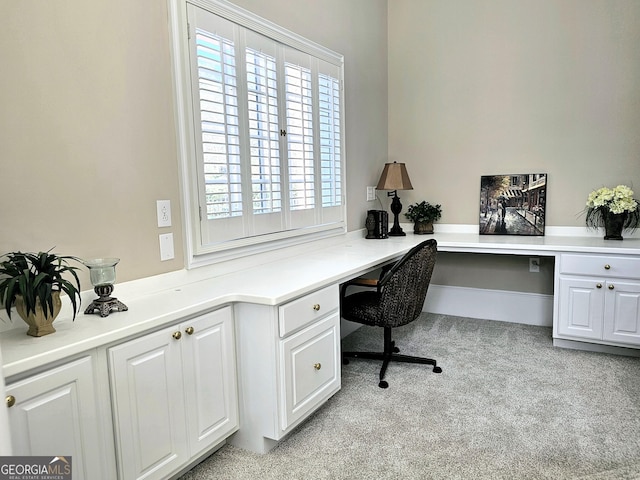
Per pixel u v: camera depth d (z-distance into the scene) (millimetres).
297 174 2939
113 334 1479
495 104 3852
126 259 1909
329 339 2385
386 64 4230
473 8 3863
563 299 3205
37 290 1394
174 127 2100
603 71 3439
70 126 1678
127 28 1871
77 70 1693
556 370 2893
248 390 2068
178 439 1763
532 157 3750
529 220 3775
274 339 1979
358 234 3834
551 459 1967
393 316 2738
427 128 4156
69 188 1685
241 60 2422
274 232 2740
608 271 3023
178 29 2074
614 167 3473
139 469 1608
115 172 1848
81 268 1733
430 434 2189
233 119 2387
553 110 3639
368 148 3963
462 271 4145
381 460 1992
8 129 1493
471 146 3982
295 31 2896
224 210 2363
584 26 3473
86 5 1717
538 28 3635
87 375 1433
